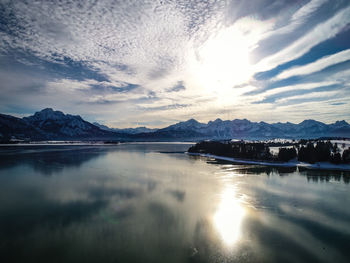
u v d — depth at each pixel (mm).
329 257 28547
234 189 61344
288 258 28375
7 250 30328
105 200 51406
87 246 31250
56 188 62375
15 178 76188
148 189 61406
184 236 34031
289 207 46625
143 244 31703
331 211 44438
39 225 37969
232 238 33438
